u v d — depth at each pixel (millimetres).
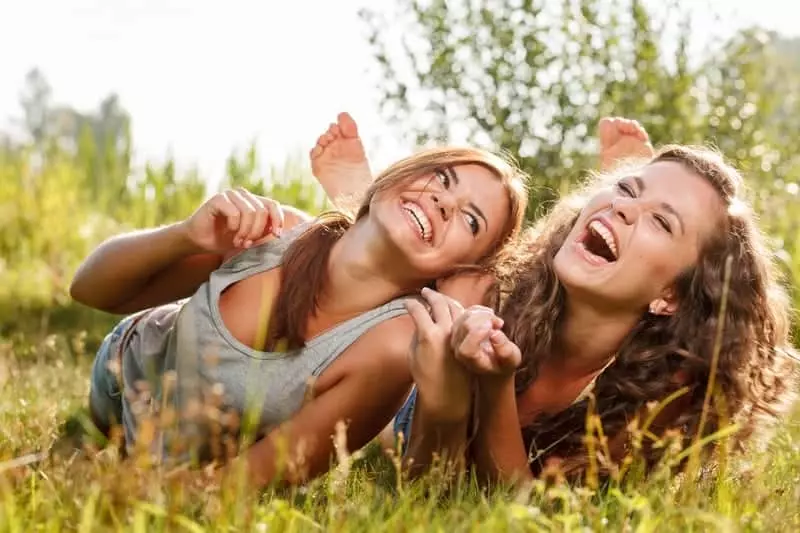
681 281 2812
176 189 8148
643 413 2906
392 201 2730
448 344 2385
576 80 6176
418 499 2320
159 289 3143
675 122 6152
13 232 7578
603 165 3723
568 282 2758
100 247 3061
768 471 2660
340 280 2744
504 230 2875
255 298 2766
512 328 2893
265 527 1853
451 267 2793
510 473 2664
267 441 2580
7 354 4379
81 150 9078
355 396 2676
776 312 3076
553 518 2039
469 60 6195
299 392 2686
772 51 6500
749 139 6191
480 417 2623
